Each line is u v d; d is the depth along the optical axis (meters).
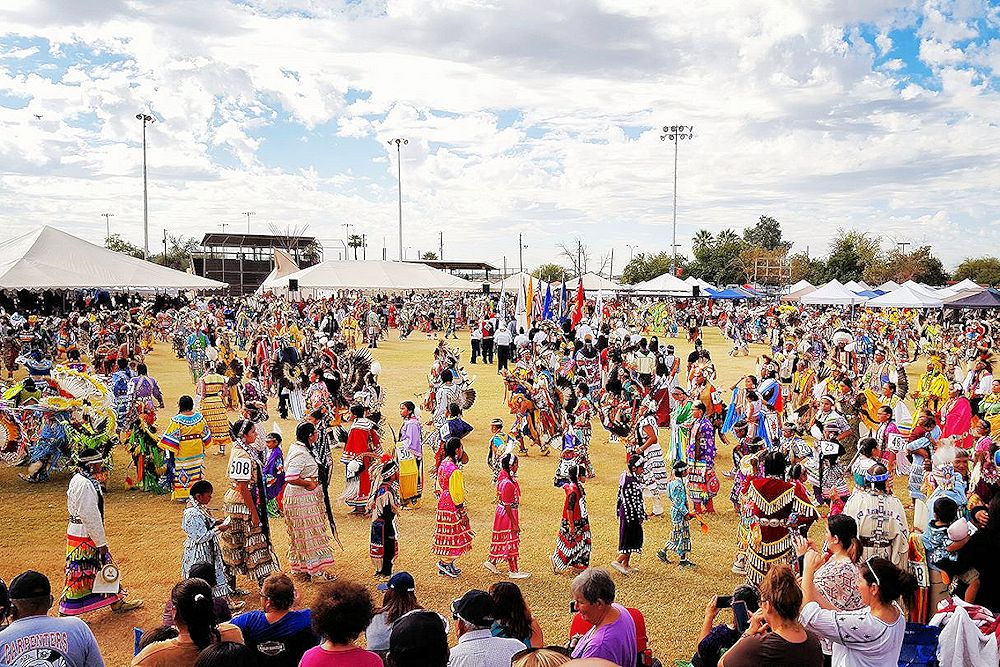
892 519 7.65
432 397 17.97
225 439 15.93
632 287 50.09
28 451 13.60
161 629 4.97
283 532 10.97
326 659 4.26
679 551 9.83
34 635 4.71
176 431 12.20
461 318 49.56
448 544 9.28
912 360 34.78
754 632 4.54
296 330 28.39
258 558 8.67
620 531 9.43
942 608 5.71
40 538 10.47
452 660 4.80
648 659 5.68
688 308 59.47
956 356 28.09
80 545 7.91
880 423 12.94
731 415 16.23
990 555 6.34
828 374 18.53
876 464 7.85
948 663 5.15
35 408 13.28
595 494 13.16
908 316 44.50
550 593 8.82
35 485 12.98
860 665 4.66
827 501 11.64
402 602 5.71
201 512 7.96
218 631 4.77
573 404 16.00
